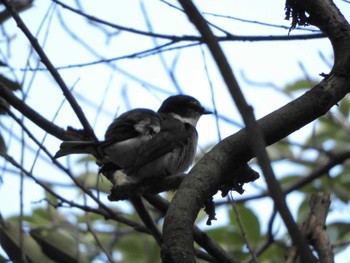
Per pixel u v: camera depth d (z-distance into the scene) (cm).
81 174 1205
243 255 1123
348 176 1282
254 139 353
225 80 357
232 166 564
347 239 1113
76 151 835
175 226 500
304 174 1341
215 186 549
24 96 865
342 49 633
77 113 848
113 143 873
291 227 348
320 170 1272
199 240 782
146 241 1178
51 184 1125
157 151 940
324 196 832
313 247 792
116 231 1155
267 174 350
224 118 952
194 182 540
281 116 580
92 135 859
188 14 365
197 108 1191
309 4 658
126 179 853
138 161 895
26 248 819
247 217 1150
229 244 1148
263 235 1145
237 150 561
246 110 354
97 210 857
